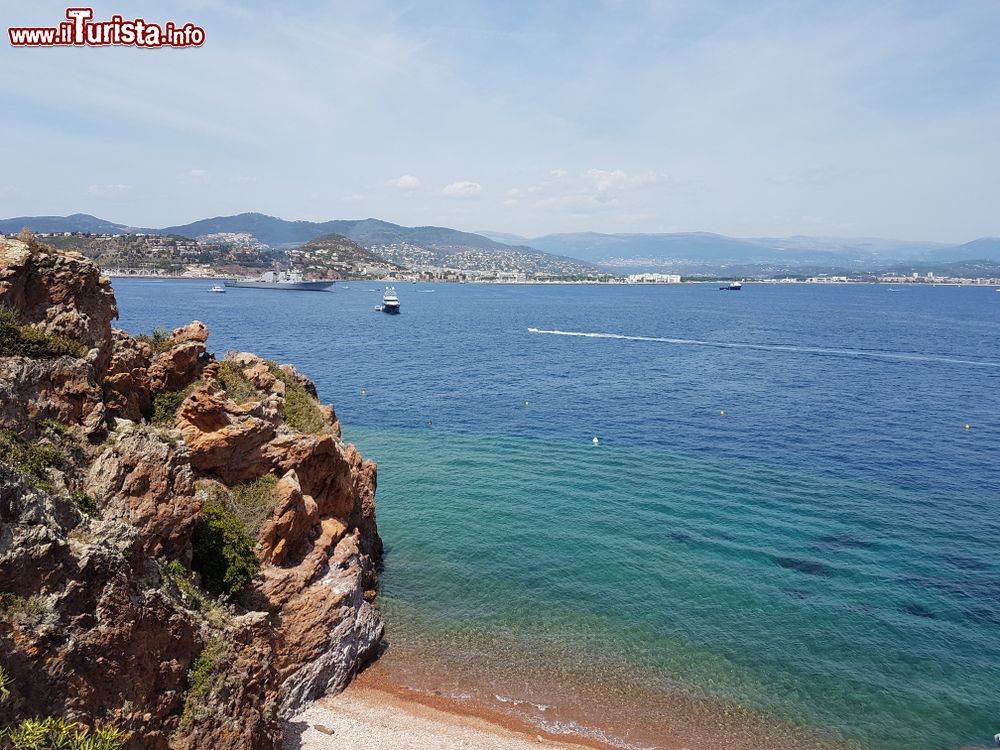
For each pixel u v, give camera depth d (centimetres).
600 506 4900
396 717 2677
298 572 2914
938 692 2875
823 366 11744
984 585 3747
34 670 1429
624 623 3375
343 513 3672
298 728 2575
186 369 3231
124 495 2148
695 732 2634
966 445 6612
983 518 4706
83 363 2425
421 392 9075
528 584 3759
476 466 5838
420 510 4803
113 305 2881
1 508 1502
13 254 2494
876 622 3388
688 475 5628
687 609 3509
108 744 1385
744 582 3775
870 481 5506
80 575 1593
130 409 2756
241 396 3447
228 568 2578
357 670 2983
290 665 2716
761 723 2686
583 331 18025
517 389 9381
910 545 4256
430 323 19850
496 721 2667
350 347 13662
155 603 1817
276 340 14438
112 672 1612
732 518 4688
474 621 3394
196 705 1859
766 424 7431
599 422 7481
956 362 12312
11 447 1961
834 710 2764
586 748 2528
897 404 8531
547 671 3000
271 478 3080
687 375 10706
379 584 3741
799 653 3134
